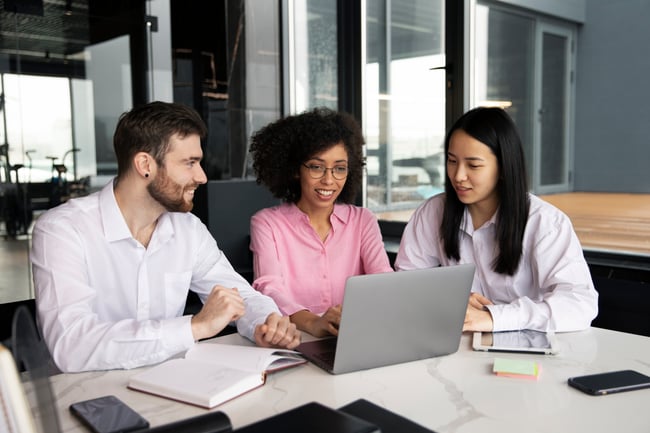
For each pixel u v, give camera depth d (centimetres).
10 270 430
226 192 320
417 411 91
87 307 126
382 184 368
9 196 444
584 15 409
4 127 444
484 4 367
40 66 450
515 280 173
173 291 151
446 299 115
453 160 170
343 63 376
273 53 398
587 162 418
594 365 114
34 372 59
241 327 140
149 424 86
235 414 91
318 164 184
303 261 191
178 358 116
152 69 436
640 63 383
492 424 86
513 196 166
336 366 108
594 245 275
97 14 444
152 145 135
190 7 413
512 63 397
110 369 115
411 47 341
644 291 220
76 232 137
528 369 107
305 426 70
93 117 465
